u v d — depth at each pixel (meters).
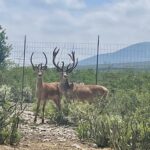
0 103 11.31
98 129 11.26
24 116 16.50
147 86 23.97
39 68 17.56
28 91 22.94
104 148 10.59
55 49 19.41
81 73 30.20
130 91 18.61
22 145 9.96
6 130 10.03
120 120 11.15
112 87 25.95
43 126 14.59
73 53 19.81
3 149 9.14
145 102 15.42
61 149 9.84
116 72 29.67
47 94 17.09
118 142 10.08
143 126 10.10
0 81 25.98
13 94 21.30
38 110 16.23
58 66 19.14
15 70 29.42
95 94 19.70
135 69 29.95
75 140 11.43
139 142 9.95
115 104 14.23
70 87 18.86
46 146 10.08
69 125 15.09
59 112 16.16
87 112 12.58
